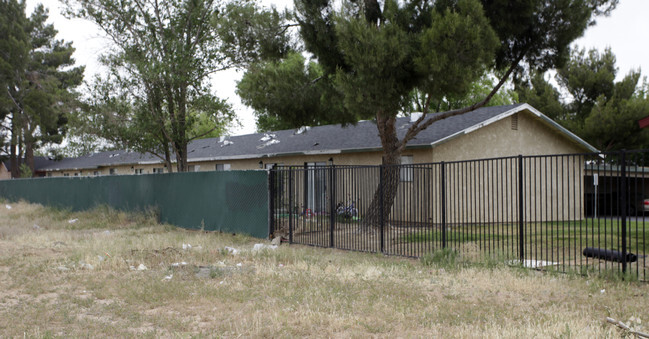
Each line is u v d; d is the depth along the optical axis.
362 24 12.58
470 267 9.42
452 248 11.46
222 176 16.48
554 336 5.31
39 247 13.05
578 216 21.42
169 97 22.61
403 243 13.04
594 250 9.05
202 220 16.69
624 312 6.31
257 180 15.06
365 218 14.67
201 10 22.25
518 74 14.80
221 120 24.25
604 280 8.10
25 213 24.33
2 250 12.41
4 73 45.59
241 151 28.12
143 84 21.98
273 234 14.55
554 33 13.48
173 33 22.75
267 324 5.98
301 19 15.40
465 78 12.27
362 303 6.92
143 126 21.91
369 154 20.91
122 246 12.77
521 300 7.11
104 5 21.84
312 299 7.14
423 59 12.23
